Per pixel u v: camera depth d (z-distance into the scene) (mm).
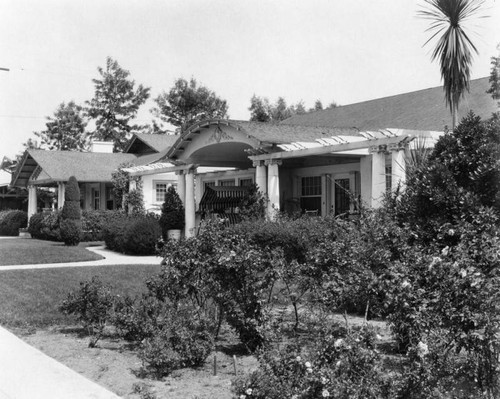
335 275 6941
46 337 8633
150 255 21938
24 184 38375
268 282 7438
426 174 7891
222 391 5676
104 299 8352
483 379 4793
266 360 4926
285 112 59469
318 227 12211
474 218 7059
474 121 8266
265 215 17688
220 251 7508
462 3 12148
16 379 6160
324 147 15898
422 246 7023
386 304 5125
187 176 23609
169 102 58719
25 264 18625
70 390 5730
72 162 33844
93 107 60188
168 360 6363
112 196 34312
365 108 23625
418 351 4422
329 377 4211
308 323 6660
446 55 12500
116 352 7590
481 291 4715
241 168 26906
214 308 8602
